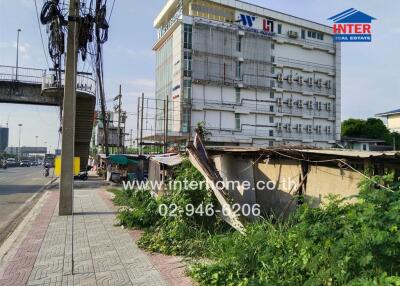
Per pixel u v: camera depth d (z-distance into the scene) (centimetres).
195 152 920
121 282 589
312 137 5547
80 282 591
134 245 823
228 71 4819
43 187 2512
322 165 771
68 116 1272
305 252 482
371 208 412
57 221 1133
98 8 1338
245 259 568
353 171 698
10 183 2856
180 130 4459
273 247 572
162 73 5197
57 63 1539
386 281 356
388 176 485
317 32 5712
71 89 1271
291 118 5378
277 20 5322
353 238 407
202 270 592
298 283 481
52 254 757
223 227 855
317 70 5644
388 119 5569
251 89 5016
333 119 5778
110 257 730
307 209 525
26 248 806
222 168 1045
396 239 371
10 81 2839
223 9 4984
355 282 375
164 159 1375
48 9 1265
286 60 5372
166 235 824
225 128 4812
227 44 4828
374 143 5491
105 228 1016
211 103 4706
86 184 2662
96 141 5078
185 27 4609
